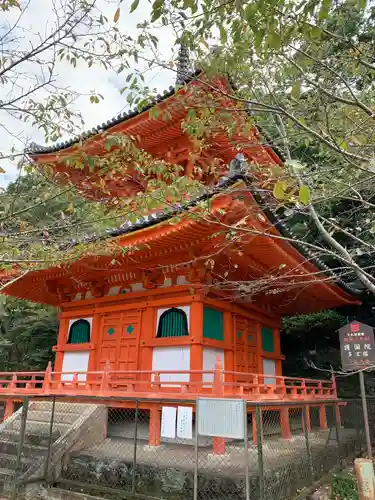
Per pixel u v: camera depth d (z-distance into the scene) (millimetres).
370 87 7617
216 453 9094
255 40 4488
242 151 10797
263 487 6582
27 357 24531
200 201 7098
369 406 15805
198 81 6086
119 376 12461
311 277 13234
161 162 7348
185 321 11773
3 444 10156
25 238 6434
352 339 10070
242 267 12648
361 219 13125
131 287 13609
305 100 7129
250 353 13953
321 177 7527
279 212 11836
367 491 6273
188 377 11078
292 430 14211
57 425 10633
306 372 22328
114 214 6711
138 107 5738
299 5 4562
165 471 7945
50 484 8789
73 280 14391
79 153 6086
